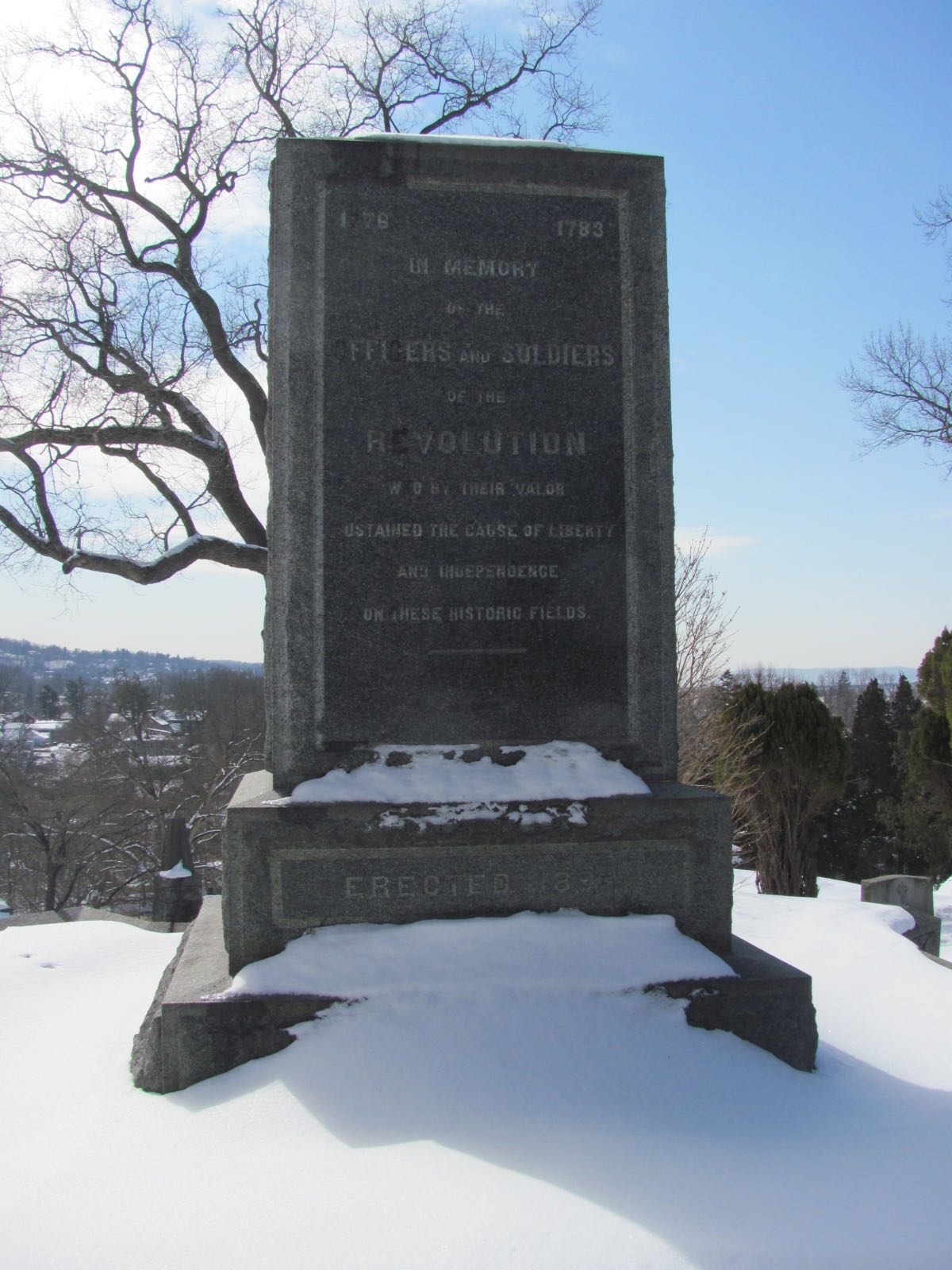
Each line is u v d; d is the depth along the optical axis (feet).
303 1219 8.23
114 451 54.70
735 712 44.06
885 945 19.69
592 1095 10.77
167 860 33.09
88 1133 10.13
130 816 82.07
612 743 14.19
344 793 13.00
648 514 14.42
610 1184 8.86
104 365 54.60
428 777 13.39
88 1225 8.29
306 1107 10.37
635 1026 11.71
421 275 14.10
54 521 52.34
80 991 16.30
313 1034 11.39
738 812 43.88
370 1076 10.80
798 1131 10.43
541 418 14.23
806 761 43.06
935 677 64.03
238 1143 9.79
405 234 14.08
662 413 14.51
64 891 89.56
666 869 13.29
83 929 20.72
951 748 61.67
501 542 14.06
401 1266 7.55
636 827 13.25
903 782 88.48
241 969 12.30
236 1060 11.40
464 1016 11.55
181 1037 11.35
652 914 13.24
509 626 14.03
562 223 14.43
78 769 80.38
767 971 12.55
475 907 12.98
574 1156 9.46
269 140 58.80
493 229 14.26
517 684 14.01
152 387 54.08
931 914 25.89
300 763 13.62
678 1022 11.90
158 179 56.44
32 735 87.97
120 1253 7.86
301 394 13.82
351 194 14.03
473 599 13.97
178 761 81.51
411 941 12.42
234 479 56.18
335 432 13.84
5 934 20.25
